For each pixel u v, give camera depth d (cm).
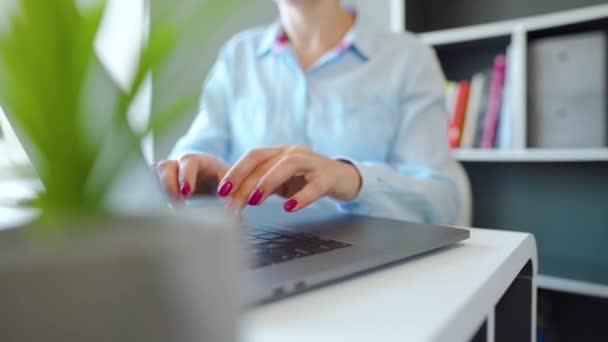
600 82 101
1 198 15
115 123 15
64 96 15
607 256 118
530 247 42
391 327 21
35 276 10
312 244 34
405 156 84
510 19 134
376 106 91
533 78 109
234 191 43
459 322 23
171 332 11
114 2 16
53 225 12
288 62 99
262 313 23
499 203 133
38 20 15
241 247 13
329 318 22
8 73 15
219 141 97
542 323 113
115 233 11
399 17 129
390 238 37
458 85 120
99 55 15
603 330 122
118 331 10
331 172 50
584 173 121
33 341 10
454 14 141
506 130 112
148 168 16
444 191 69
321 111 93
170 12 17
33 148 15
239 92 103
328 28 102
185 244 11
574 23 104
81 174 15
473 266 32
